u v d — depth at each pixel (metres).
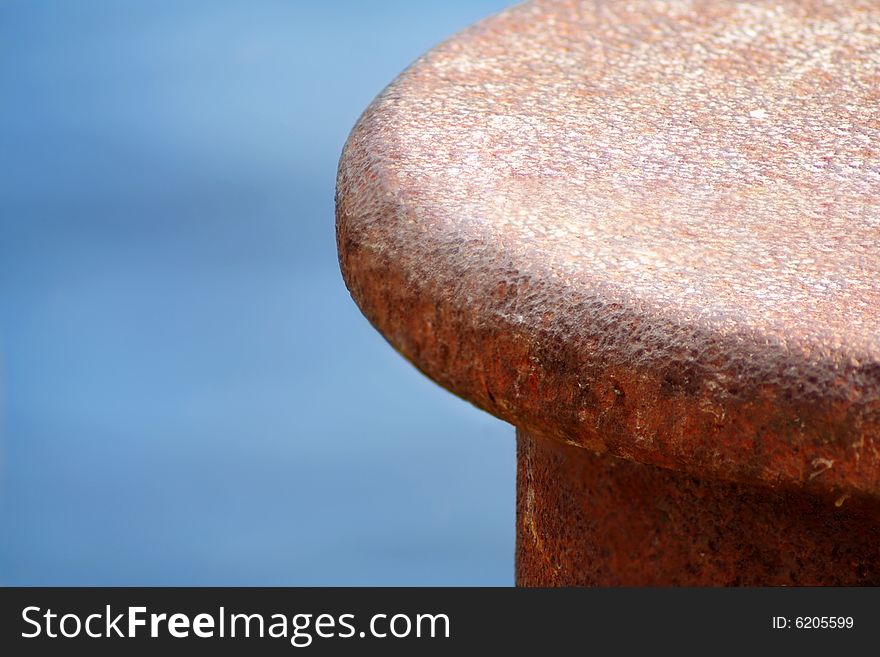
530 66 1.56
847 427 1.25
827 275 1.32
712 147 1.45
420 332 1.34
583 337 1.29
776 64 1.56
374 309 1.37
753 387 1.26
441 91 1.51
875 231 1.36
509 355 1.31
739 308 1.29
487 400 1.32
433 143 1.44
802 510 1.36
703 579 1.38
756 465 1.26
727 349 1.27
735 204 1.39
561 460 1.43
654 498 1.40
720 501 1.38
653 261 1.33
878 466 1.25
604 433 1.29
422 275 1.34
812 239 1.35
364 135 1.46
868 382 1.25
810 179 1.42
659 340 1.28
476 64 1.56
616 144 1.46
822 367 1.26
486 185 1.40
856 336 1.26
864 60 1.57
